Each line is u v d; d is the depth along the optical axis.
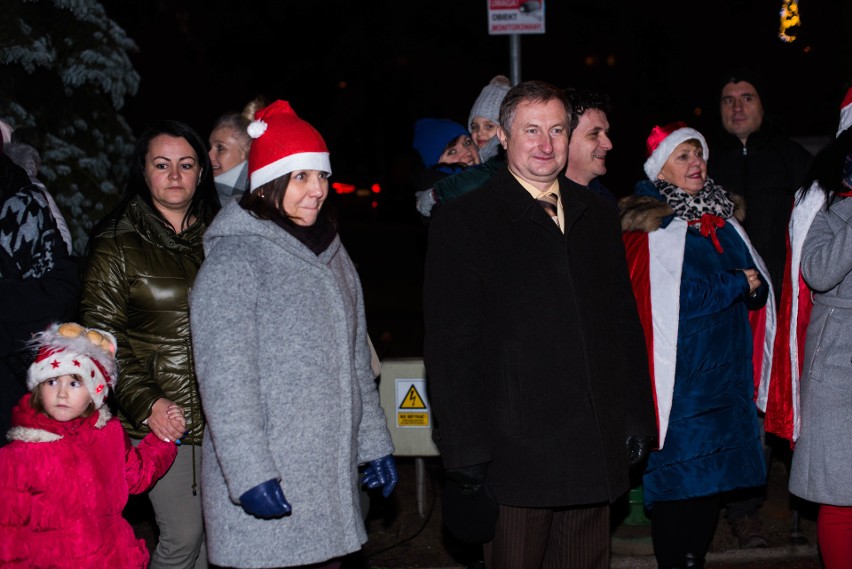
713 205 4.65
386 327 12.31
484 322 3.64
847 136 4.23
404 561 5.29
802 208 4.33
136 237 3.95
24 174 3.86
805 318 4.38
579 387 3.62
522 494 3.62
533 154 3.66
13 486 3.44
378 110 29.11
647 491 4.56
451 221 3.67
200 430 3.94
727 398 4.54
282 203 3.40
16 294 3.71
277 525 3.28
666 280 4.48
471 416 3.54
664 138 4.72
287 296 3.31
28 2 6.84
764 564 5.16
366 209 25.92
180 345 3.94
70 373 3.47
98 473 3.55
